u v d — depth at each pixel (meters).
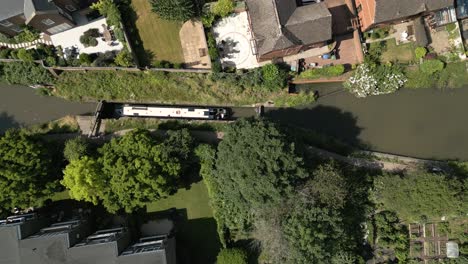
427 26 54.25
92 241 47.34
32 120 55.09
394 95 55.31
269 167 45.31
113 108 56.12
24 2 47.19
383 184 51.16
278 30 48.19
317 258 47.38
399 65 54.03
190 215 53.09
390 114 55.25
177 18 51.22
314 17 48.75
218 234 52.78
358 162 54.69
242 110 55.72
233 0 53.16
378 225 53.16
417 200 48.59
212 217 52.97
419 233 53.78
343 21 54.41
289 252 46.25
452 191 47.28
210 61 53.12
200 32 53.38
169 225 53.06
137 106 54.72
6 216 49.31
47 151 48.75
